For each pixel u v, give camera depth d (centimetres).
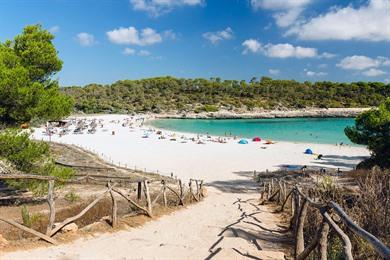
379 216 802
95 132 7481
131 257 789
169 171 3662
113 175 2838
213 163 4169
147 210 1334
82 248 853
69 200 1817
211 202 2058
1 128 1831
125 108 13475
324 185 1384
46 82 2152
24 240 865
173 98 15775
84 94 14612
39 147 1769
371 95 16850
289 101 16250
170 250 848
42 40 2155
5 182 1748
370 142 2894
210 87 16775
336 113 14162
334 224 554
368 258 689
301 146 5731
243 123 11094
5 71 1722
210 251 843
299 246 797
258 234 1130
